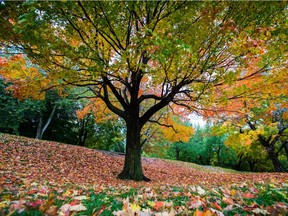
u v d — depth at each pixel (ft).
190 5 14.46
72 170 27.30
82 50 16.05
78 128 78.02
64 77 19.22
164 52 13.42
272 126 44.86
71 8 13.76
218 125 39.52
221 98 21.20
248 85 23.18
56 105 59.77
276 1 13.39
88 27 17.13
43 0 12.51
